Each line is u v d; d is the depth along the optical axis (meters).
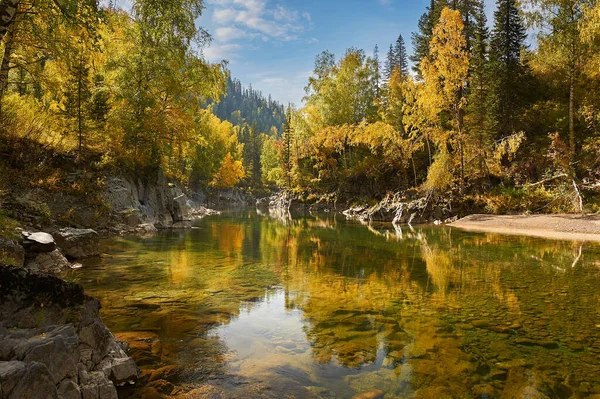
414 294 7.97
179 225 24.58
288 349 5.00
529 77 30.89
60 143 17.80
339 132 44.69
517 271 10.41
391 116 40.19
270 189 96.69
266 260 12.30
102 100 19.73
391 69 58.16
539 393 3.79
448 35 26.36
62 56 12.05
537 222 21.59
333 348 5.04
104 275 9.49
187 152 28.34
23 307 3.82
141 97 21.52
